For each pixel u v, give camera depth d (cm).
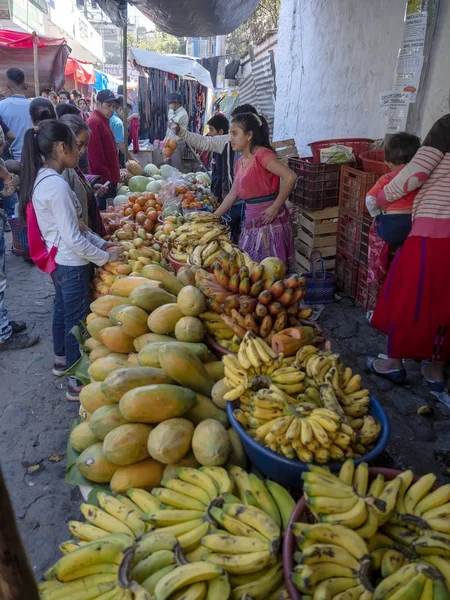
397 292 344
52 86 1339
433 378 365
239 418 183
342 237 545
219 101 1369
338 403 178
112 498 173
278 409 170
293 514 145
